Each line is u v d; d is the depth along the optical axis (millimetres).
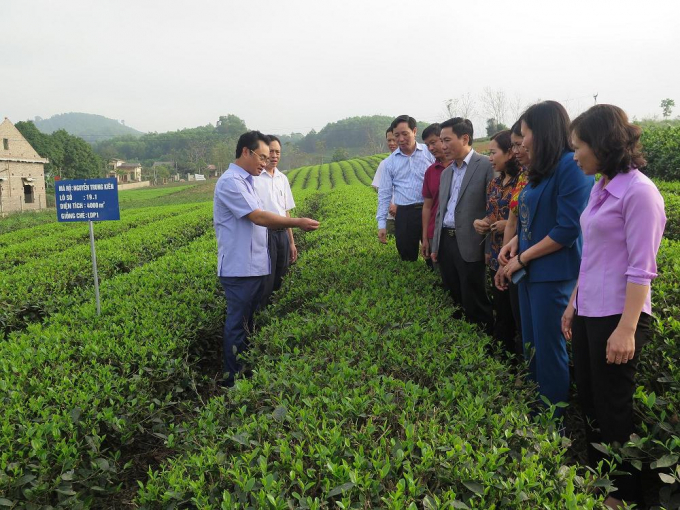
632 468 2785
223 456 2422
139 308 5566
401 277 5590
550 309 3443
